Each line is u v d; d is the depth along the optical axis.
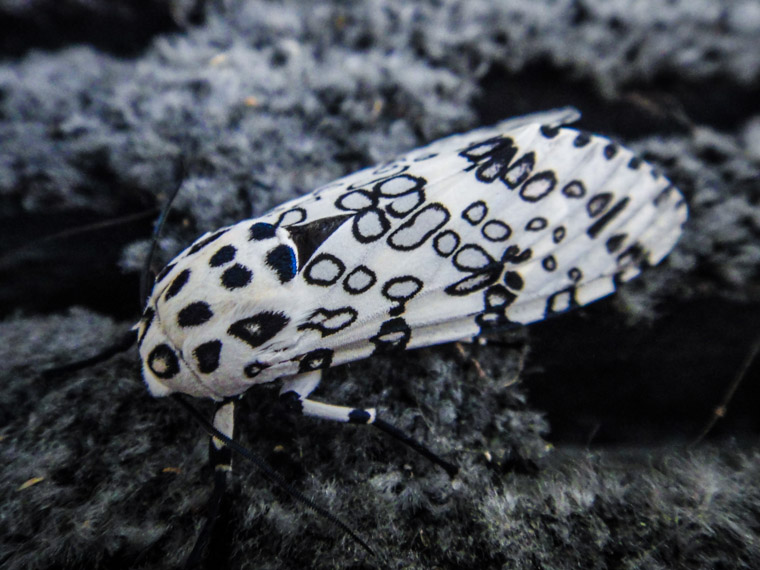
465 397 0.05
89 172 0.06
